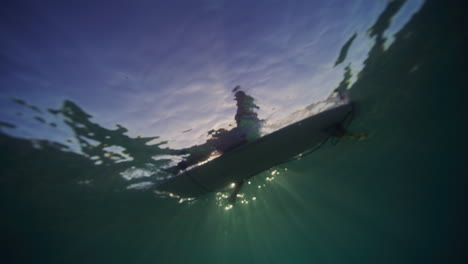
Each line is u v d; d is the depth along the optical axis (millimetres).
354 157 13789
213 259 26797
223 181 6723
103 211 9031
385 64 6879
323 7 4148
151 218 11156
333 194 19625
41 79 3711
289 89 5895
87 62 3625
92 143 5562
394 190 22422
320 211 23016
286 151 6145
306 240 33219
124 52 3639
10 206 6797
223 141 6977
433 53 7332
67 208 7945
